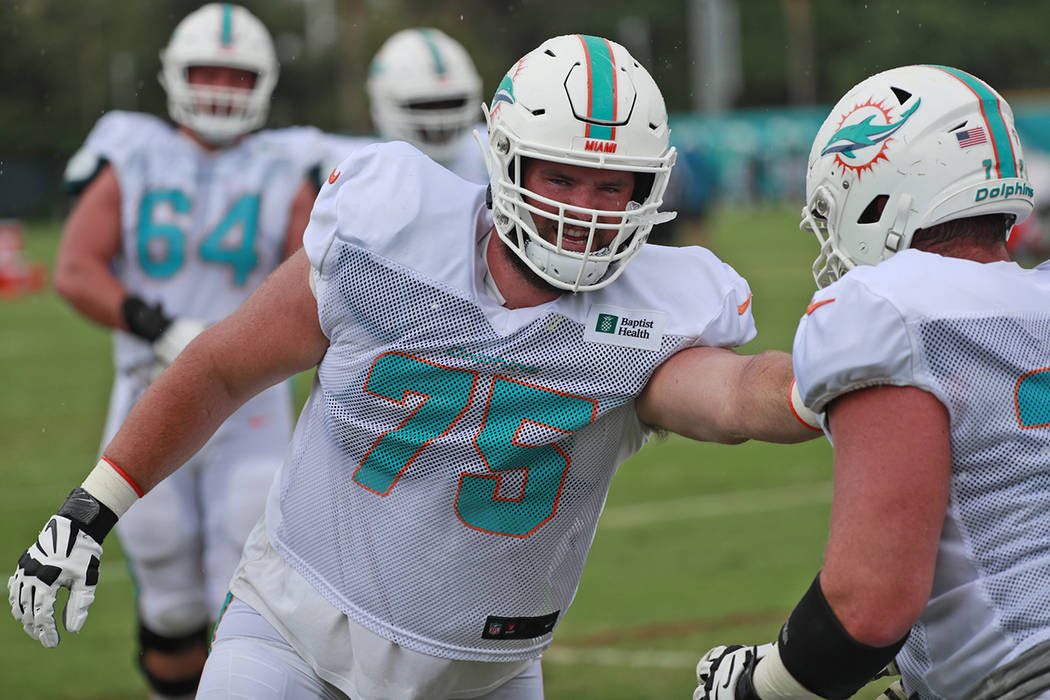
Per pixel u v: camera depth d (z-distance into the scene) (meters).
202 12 15.34
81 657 16.58
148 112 128.62
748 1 157.12
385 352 7.93
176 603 14.09
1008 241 7.37
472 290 7.88
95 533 8.42
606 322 7.89
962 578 6.56
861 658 6.34
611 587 18.88
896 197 7.05
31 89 126.12
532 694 9.04
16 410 34.72
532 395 7.85
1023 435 6.40
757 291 52.72
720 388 7.56
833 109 7.54
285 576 8.59
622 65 7.82
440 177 8.23
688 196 66.75
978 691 6.66
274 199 15.50
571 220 7.64
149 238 15.26
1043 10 138.12
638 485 25.92
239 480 14.12
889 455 6.28
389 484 8.11
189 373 8.36
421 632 8.24
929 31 139.50
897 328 6.32
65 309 60.53
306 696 8.48
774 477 26.41
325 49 133.12
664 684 14.88
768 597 18.19
